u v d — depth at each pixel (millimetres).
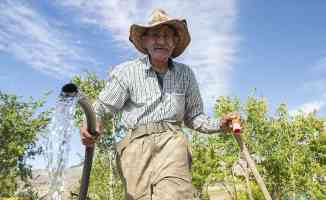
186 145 2770
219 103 21750
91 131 2508
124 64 2924
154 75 2863
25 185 13141
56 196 2102
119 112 2977
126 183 2707
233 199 17688
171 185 2549
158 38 2850
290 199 20812
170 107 2838
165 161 2631
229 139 20453
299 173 20625
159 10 2902
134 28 2906
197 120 3102
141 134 2744
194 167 20672
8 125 13961
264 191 2584
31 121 14312
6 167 13555
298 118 21344
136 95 2830
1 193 13320
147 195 2623
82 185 2439
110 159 16344
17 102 14602
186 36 2965
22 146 13922
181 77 2980
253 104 21500
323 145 20250
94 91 16859
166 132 2752
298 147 21000
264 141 21188
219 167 20281
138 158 2689
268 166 20984
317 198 19688
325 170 19984
